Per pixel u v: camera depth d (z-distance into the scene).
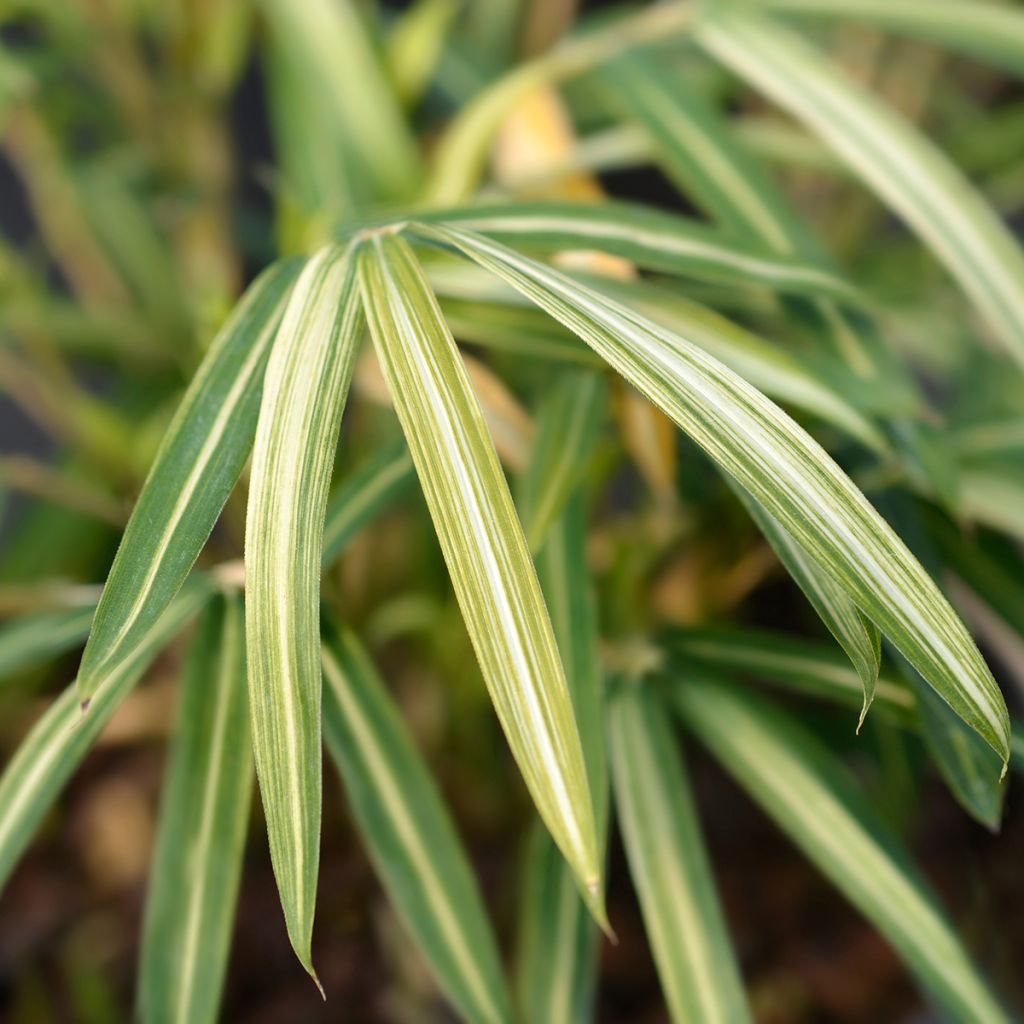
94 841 1.15
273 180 0.66
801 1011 1.01
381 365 0.49
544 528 0.58
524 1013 0.62
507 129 0.76
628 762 0.60
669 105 0.70
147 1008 0.54
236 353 0.51
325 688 0.57
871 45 1.01
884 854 0.58
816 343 0.63
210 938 0.54
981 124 0.99
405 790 0.57
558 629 0.57
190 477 0.49
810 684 0.60
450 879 0.57
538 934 0.60
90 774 1.21
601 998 1.02
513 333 0.60
